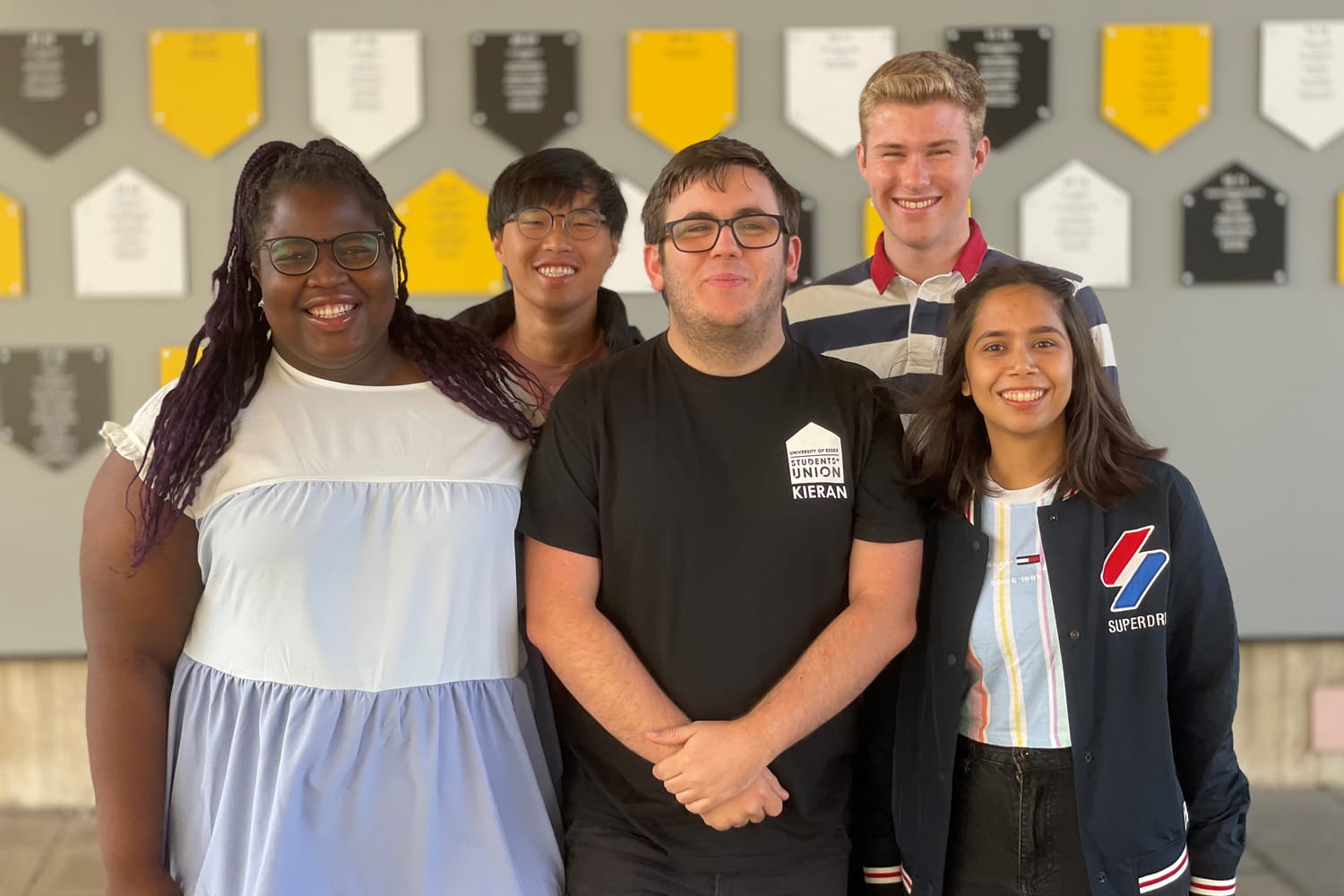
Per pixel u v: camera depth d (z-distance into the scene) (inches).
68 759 121.8
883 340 76.7
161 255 116.6
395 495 55.3
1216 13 116.2
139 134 115.5
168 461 53.2
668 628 58.1
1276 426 121.2
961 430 60.8
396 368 59.4
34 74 114.6
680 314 58.1
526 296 78.7
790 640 58.1
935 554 61.5
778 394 59.5
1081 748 57.1
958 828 60.2
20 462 118.3
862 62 115.7
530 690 64.1
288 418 55.6
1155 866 58.2
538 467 60.1
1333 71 116.6
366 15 114.6
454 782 55.7
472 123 115.9
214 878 53.5
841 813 61.6
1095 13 115.9
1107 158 117.4
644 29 115.5
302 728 53.7
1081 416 58.5
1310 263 119.3
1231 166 117.9
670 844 58.4
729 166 57.6
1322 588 123.0
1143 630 58.0
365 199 55.7
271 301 54.2
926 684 61.5
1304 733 124.5
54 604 119.8
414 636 55.1
